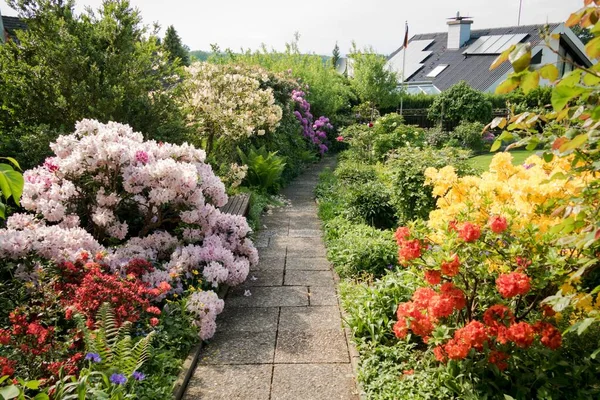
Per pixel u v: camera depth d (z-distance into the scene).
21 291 3.19
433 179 3.51
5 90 5.43
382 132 12.88
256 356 3.46
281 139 11.82
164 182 4.21
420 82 25.08
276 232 6.84
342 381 3.15
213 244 4.69
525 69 1.74
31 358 2.56
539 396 2.61
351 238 5.64
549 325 2.63
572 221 2.04
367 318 3.68
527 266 2.65
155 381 2.92
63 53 5.42
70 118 5.67
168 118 6.34
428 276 2.85
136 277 3.74
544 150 2.20
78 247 3.71
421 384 2.89
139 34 6.33
